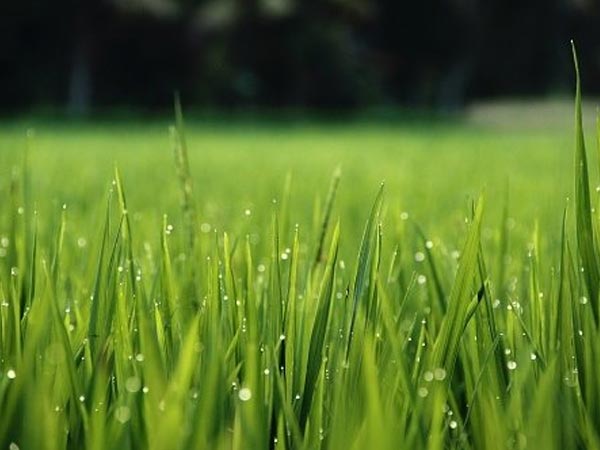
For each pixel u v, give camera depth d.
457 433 0.63
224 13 24.25
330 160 5.76
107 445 0.55
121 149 7.28
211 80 24.62
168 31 23.78
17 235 0.97
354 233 1.63
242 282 0.81
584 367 0.66
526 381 0.64
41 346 0.70
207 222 1.66
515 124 21.48
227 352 0.68
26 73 22.89
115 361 0.66
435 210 2.01
